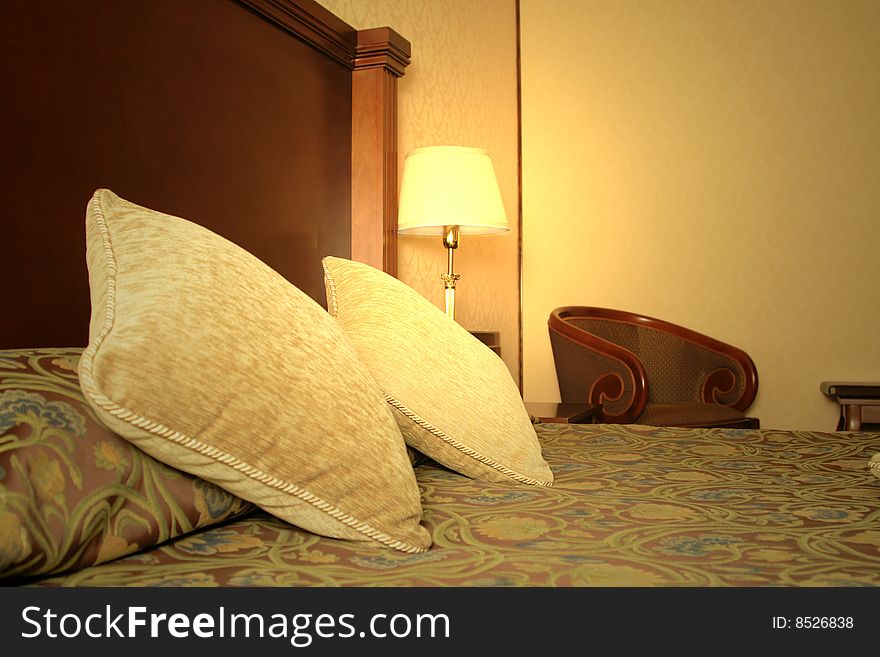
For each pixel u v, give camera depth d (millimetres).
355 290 1573
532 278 4414
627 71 4285
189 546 1022
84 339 1479
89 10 1491
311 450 1020
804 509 1248
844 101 4023
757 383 3832
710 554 992
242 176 1978
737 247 4145
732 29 4152
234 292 1039
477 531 1120
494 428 1457
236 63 1959
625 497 1342
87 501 886
